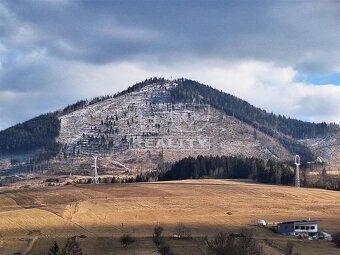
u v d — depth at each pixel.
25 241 140.00
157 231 143.00
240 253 115.31
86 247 131.38
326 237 156.00
